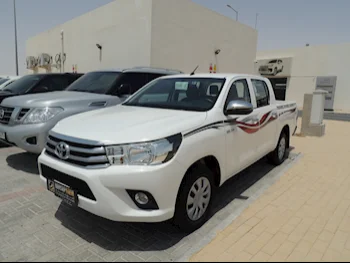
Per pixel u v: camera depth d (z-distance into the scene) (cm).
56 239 295
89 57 1620
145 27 1207
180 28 1320
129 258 267
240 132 381
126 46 1325
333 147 757
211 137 318
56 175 296
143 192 259
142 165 257
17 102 489
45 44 2177
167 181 263
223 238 295
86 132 283
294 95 2397
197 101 371
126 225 325
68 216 342
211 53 1552
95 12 1527
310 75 2291
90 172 259
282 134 559
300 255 268
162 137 268
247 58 1916
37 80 757
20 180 452
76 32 1720
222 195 418
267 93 505
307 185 457
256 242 289
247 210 361
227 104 364
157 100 411
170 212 272
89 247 282
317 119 927
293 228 318
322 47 2214
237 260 259
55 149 296
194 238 302
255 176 502
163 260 265
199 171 304
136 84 648
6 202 375
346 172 530
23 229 312
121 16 1339
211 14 1509
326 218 343
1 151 616
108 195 256
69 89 656
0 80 1088
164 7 1223
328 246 284
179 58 1345
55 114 469
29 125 457
